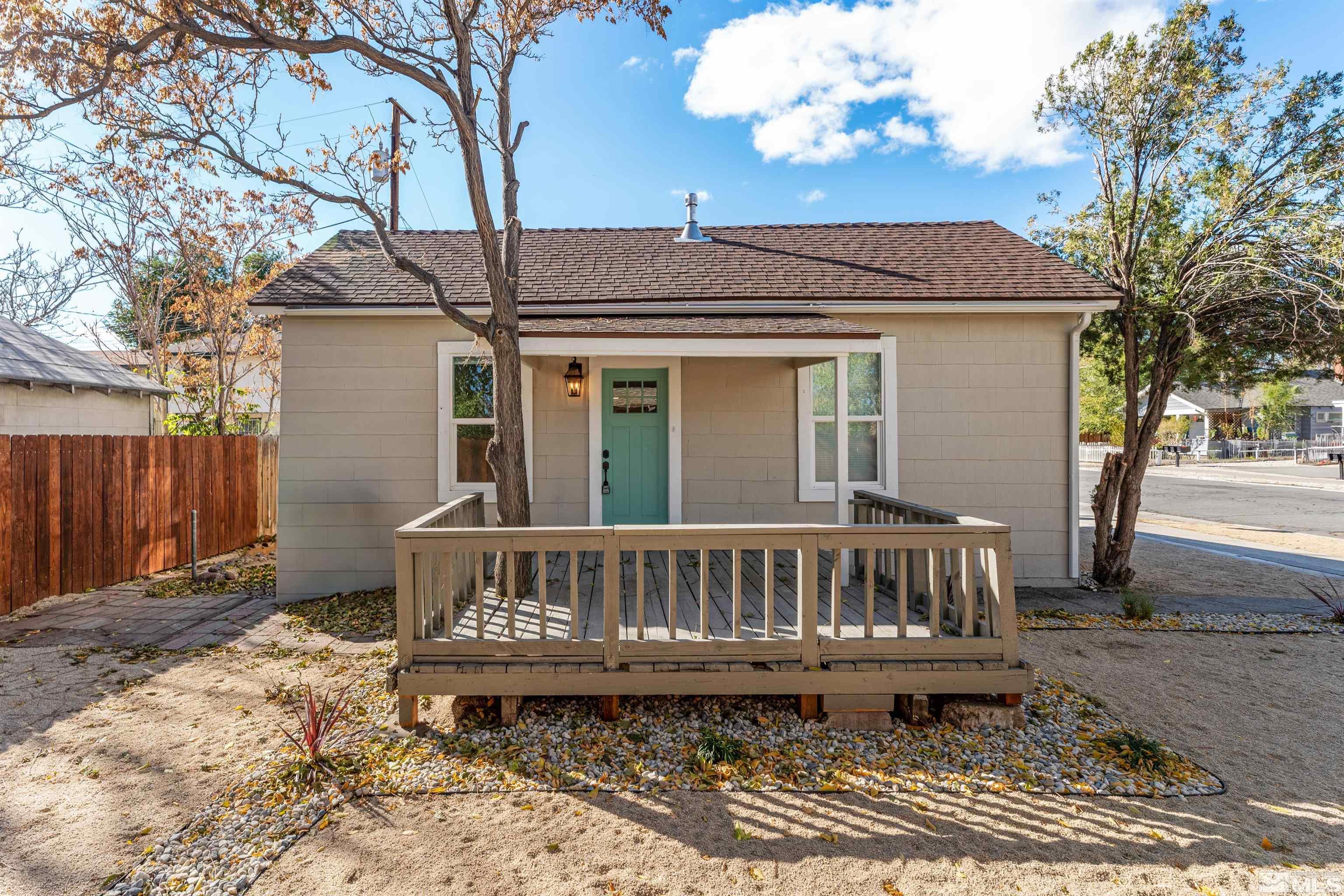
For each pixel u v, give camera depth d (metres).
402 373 7.06
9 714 4.05
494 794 3.12
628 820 2.92
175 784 3.22
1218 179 7.14
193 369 14.31
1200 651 5.31
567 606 4.75
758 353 5.32
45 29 4.65
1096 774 3.31
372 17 5.47
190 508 8.95
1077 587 7.28
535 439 7.29
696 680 3.71
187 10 4.80
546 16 5.66
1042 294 6.93
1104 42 7.42
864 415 7.35
